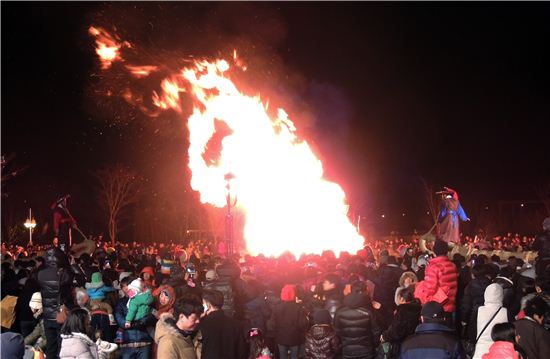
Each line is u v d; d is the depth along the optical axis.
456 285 10.01
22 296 11.85
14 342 6.30
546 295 8.62
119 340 9.94
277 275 12.81
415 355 6.54
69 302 11.04
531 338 7.16
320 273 12.66
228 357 7.25
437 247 12.81
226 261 10.85
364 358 9.04
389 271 11.85
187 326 6.39
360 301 9.13
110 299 10.82
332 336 8.96
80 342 6.95
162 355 6.18
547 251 12.99
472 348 9.88
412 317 8.20
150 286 10.88
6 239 55.88
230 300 10.34
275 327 10.77
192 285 11.27
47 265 11.30
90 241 21.72
